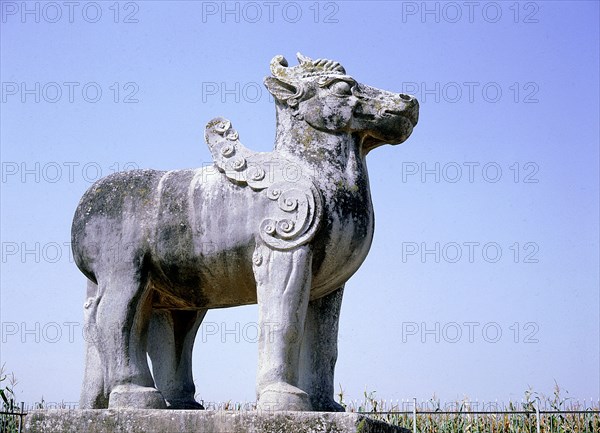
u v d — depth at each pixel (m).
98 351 4.18
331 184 4.11
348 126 4.28
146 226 4.23
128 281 4.20
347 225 4.08
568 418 10.70
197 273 4.18
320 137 4.24
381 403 10.26
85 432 3.94
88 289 4.45
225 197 4.12
